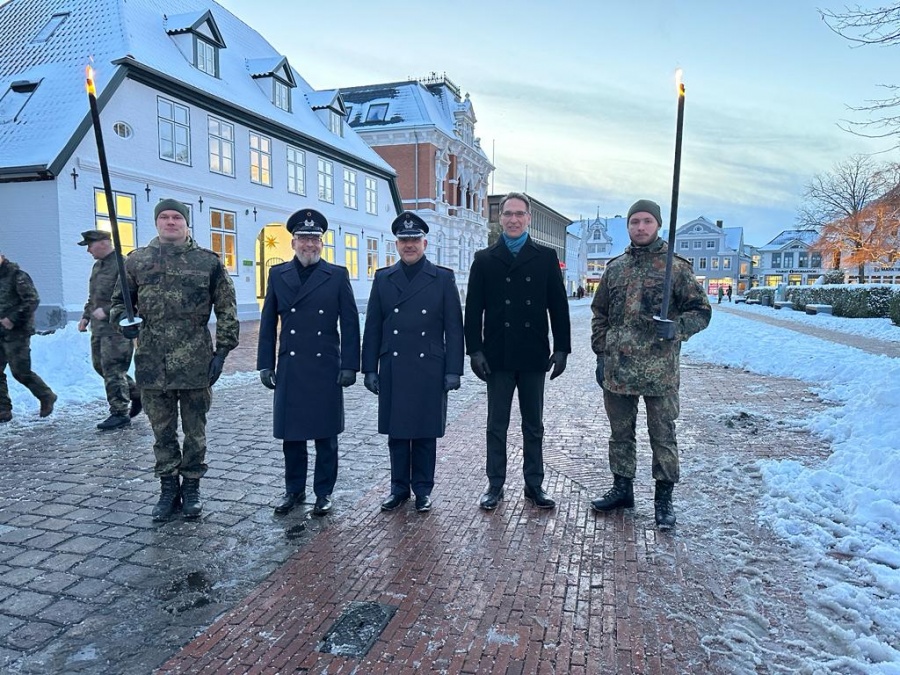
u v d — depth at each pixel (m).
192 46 17.89
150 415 3.90
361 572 3.20
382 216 29.30
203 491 4.42
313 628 2.69
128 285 3.91
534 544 3.54
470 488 4.51
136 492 4.38
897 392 5.60
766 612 2.83
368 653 2.51
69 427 6.20
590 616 2.79
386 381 4.08
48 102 14.39
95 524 3.81
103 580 3.11
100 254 6.19
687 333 3.68
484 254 4.19
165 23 18.12
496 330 4.09
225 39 22.58
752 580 3.11
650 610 2.84
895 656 2.45
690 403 7.45
